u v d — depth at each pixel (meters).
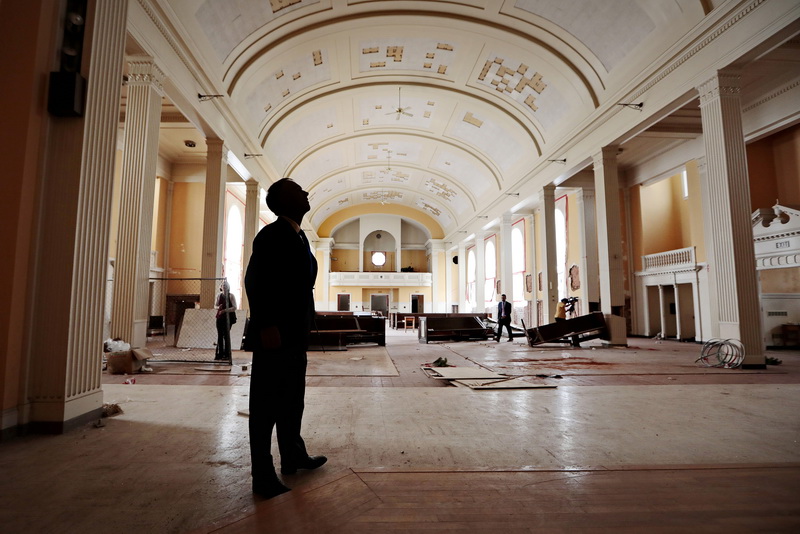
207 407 4.07
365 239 37.53
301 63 12.65
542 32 11.36
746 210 7.53
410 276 33.56
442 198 26.80
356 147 20.67
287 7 10.31
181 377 6.03
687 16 8.35
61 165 3.34
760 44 7.13
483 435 3.12
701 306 13.70
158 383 5.52
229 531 1.61
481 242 23.45
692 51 8.41
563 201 18.28
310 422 3.50
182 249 15.95
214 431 3.23
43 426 3.15
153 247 15.05
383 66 14.12
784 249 11.15
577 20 10.60
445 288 32.12
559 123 13.66
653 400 4.47
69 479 2.25
